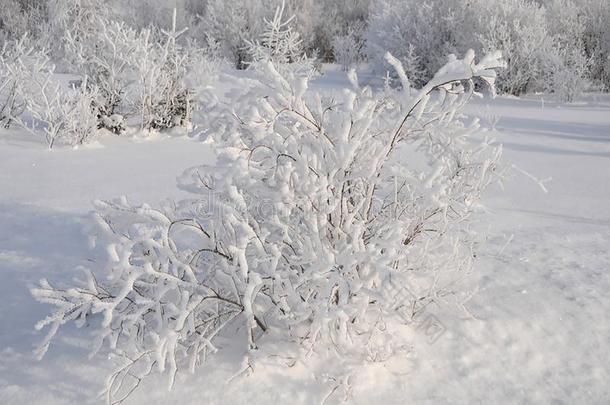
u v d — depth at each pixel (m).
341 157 2.50
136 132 8.98
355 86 2.99
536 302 3.35
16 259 3.96
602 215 5.39
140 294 2.71
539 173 7.23
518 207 5.54
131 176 6.34
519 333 3.05
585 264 3.92
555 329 3.10
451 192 3.03
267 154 2.64
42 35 19.16
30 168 6.56
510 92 16.55
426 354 2.86
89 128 8.16
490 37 16.80
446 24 17.64
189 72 9.66
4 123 8.73
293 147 2.51
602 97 16.75
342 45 22.39
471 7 17.67
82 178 6.20
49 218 4.82
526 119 11.91
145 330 2.74
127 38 9.18
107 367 2.70
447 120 2.96
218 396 2.50
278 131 2.66
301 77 2.54
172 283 2.41
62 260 3.96
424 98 2.59
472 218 3.51
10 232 4.48
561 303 3.35
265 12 22.86
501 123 11.15
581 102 15.75
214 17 22.84
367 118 2.53
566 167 7.68
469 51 2.46
